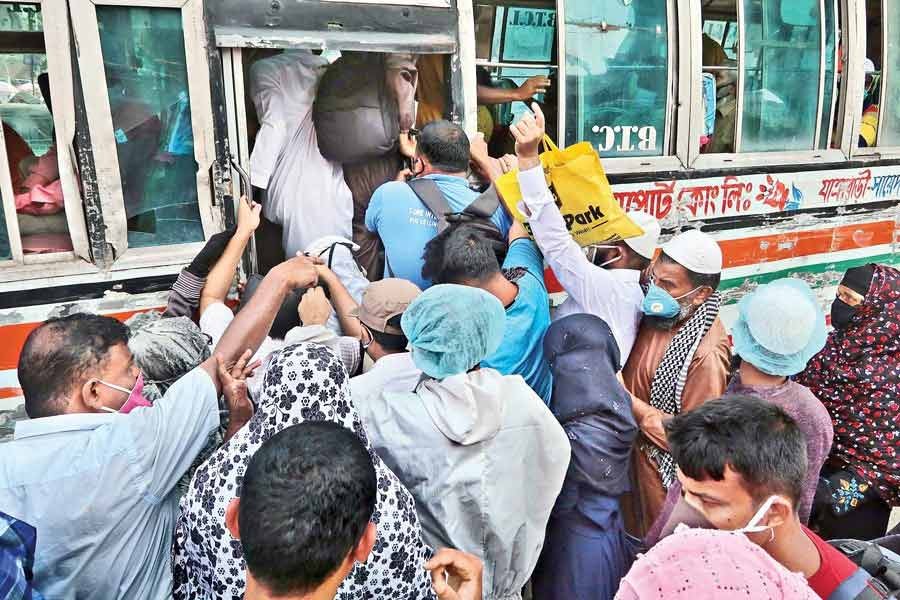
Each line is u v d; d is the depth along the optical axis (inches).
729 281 170.9
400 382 87.4
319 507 49.3
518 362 103.2
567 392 92.3
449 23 125.0
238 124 113.0
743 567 49.0
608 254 120.8
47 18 99.5
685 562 49.9
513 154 146.0
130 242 109.2
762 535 60.6
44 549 64.3
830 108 178.7
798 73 171.3
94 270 107.0
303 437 52.7
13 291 102.7
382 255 129.2
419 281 117.0
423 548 70.3
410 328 79.0
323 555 49.5
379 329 97.2
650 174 152.6
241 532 50.6
